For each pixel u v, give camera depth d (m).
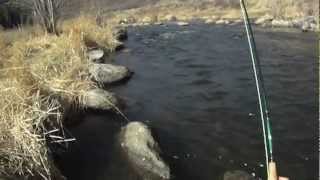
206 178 6.23
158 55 16.97
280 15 30.62
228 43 20.36
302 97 10.40
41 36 16.70
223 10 46.22
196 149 7.24
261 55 16.72
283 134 7.99
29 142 5.47
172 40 22.45
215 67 14.15
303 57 15.92
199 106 9.66
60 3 21.61
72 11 24.94
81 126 7.97
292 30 25.22
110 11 61.12
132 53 17.52
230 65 14.45
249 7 41.91
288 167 6.64
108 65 12.38
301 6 30.28
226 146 7.38
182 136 7.82
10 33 18.81
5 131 5.53
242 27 28.70
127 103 9.76
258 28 27.41
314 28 23.95
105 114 8.66
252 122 8.57
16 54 10.84
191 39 22.72
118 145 7.09
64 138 6.66
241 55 16.50
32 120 5.89
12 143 5.45
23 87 6.95
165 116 8.92
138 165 6.44
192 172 6.41
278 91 11.05
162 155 6.78
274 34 23.59
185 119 8.75
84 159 6.65
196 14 46.53
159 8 57.56
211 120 8.71
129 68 13.98
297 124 8.48
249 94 10.62
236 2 46.06
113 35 20.44
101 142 7.27
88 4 25.30
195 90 11.08
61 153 6.76
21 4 22.20
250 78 12.37
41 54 12.21
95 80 11.44
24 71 7.82
